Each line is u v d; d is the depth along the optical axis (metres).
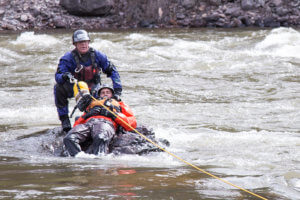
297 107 29.69
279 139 21.52
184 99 32.56
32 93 34.41
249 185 13.09
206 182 13.12
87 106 20.77
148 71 43.41
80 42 21.62
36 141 21.47
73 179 13.24
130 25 84.19
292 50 52.22
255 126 24.80
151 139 20.33
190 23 83.31
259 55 50.38
